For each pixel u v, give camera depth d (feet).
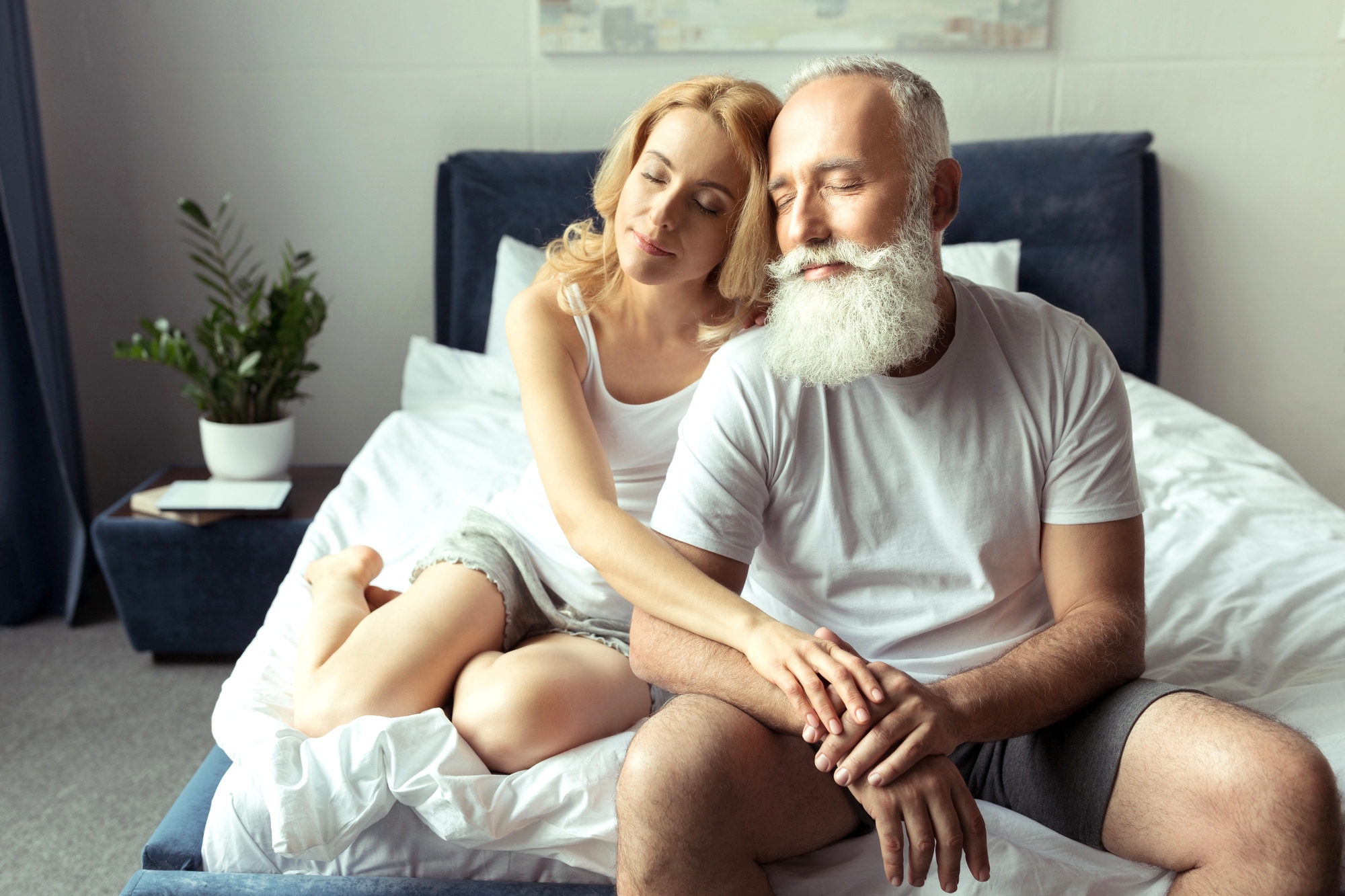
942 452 3.63
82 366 9.86
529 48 9.49
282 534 7.23
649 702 4.16
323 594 4.63
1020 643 3.46
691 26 9.37
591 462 4.02
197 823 3.70
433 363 8.86
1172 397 8.58
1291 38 9.34
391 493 6.55
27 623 8.47
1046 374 3.66
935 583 3.70
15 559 8.32
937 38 9.38
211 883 3.45
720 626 3.42
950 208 3.78
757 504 3.73
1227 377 10.11
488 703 3.70
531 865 3.49
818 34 9.39
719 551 3.65
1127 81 9.53
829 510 3.69
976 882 3.14
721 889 3.01
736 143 3.99
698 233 4.10
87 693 7.26
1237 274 9.89
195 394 7.88
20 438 8.39
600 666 4.00
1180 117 9.59
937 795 3.01
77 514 8.45
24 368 8.43
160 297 9.80
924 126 3.56
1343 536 5.74
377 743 3.47
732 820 3.02
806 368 3.53
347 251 9.85
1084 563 3.60
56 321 8.98
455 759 3.51
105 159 9.49
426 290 9.95
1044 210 9.32
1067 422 3.63
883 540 3.70
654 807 2.97
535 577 4.47
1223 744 2.91
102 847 5.57
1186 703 3.11
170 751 6.51
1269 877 2.78
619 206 4.18
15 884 5.26
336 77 9.48
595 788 3.47
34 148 8.79
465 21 9.42
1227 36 9.37
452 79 9.54
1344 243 9.74
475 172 9.27
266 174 9.64
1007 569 3.70
